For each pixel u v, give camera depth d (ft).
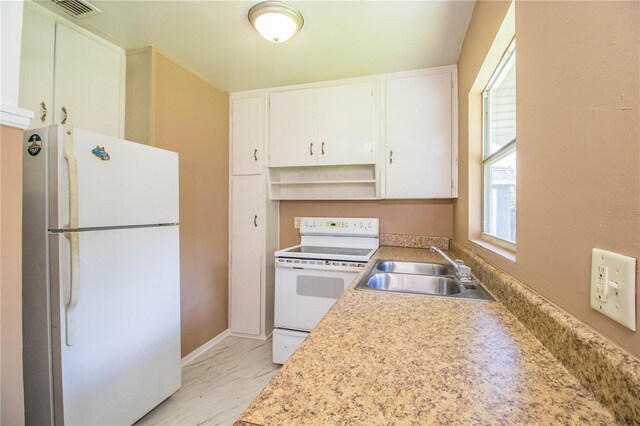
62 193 4.01
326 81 8.36
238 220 9.18
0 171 3.24
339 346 2.20
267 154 8.91
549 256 2.31
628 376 1.33
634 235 1.40
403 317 2.81
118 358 4.69
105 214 4.51
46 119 5.33
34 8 5.16
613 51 1.56
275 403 1.53
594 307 1.72
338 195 8.93
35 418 4.08
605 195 1.62
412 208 8.65
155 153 5.48
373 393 1.61
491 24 4.01
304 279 7.29
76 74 5.77
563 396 1.58
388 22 5.62
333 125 8.30
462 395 1.59
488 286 3.82
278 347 7.32
